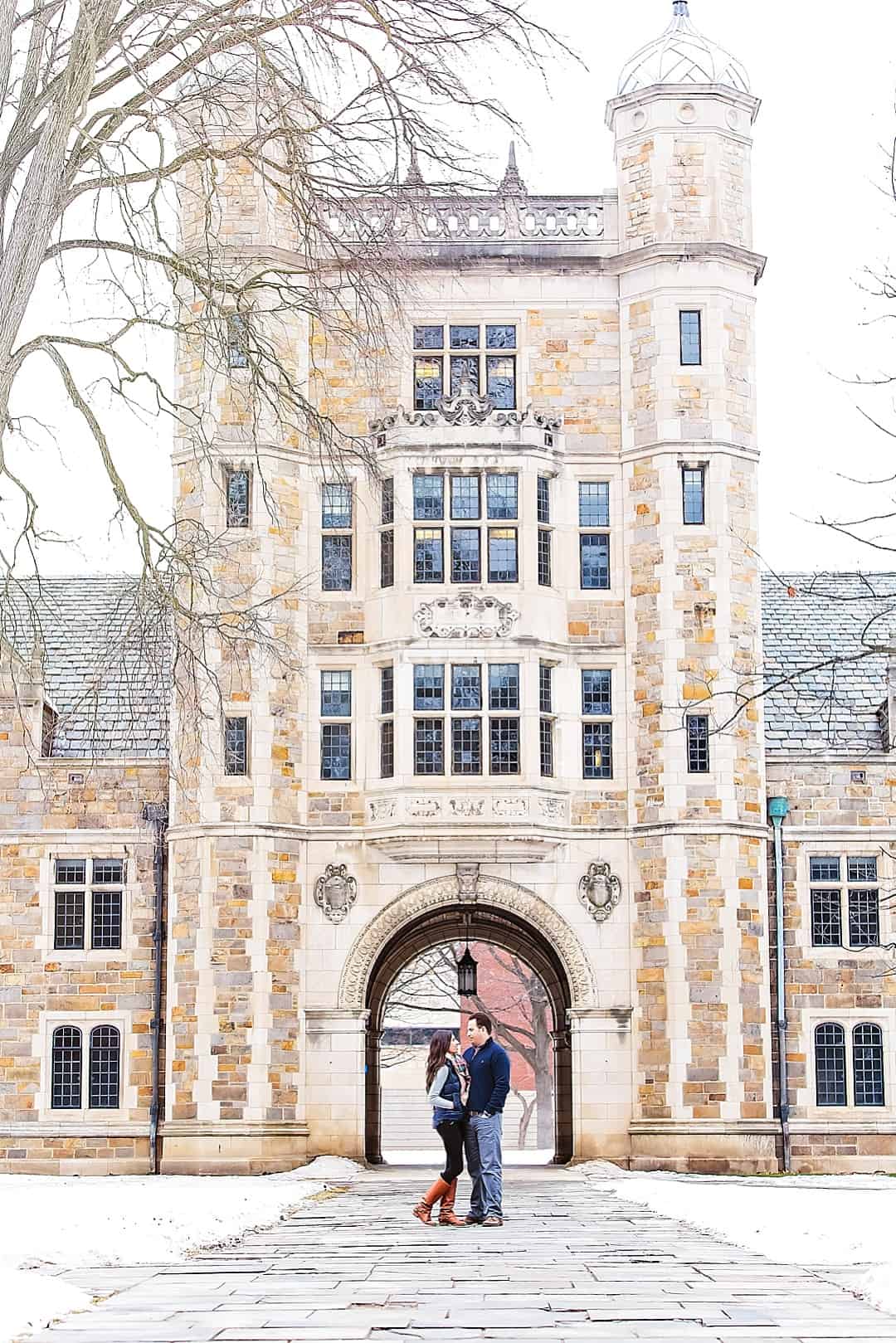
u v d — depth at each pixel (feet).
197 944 103.09
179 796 105.40
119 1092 106.11
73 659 118.93
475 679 105.60
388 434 107.24
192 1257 49.75
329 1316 36.42
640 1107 103.14
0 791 108.99
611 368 109.50
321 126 66.03
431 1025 204.54
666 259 108.17
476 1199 59.98
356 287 76.28
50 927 107.86
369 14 62.18
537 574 106.73
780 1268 45.50
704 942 102.99
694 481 107.45
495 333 110.22
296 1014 103.91
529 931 111.14
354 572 108.27
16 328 55.42
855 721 113.29
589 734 107.04
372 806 105.60
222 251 97.14
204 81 90.17
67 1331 34.60
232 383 100.83
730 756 104.73
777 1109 104.73
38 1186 86.63
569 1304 38.17
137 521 63.41
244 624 90.48
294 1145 102.47
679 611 105.81
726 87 110.01
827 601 123.75
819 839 106.93
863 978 106.11
